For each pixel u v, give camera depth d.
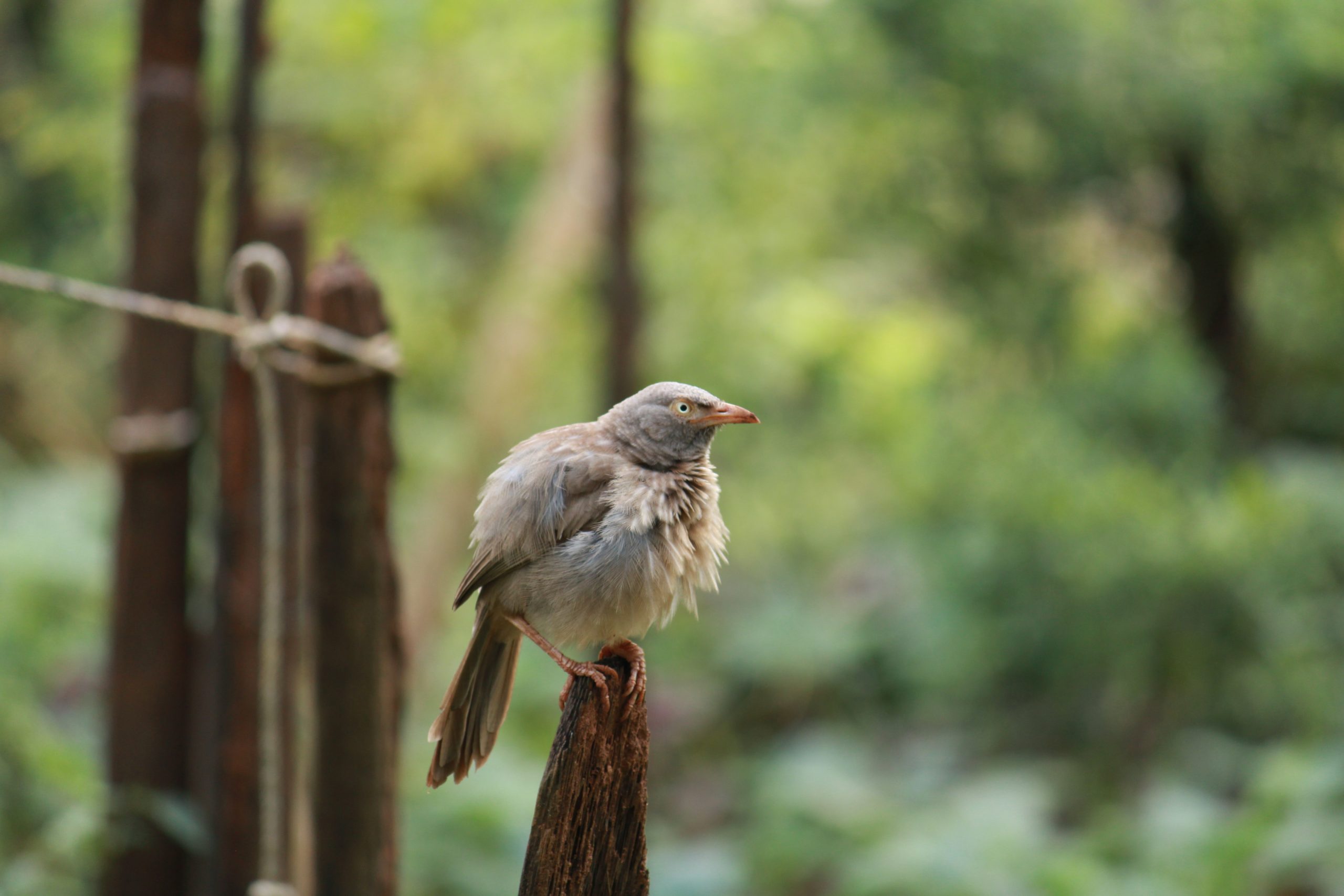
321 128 14.92
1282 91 12.20
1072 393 12.74
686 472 5.82
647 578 5.46
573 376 15.81
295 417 6.59
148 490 7.22
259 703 6.74
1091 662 12.66
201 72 7.26
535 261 14.22
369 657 5.64
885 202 14.04
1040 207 13.45
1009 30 12.25
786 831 12.31
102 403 16.80
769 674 15.68
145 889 7.29
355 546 5.61
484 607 5.64
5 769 8.92
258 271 6.88
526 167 16.41
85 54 14.66
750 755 15.11
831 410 15.94
